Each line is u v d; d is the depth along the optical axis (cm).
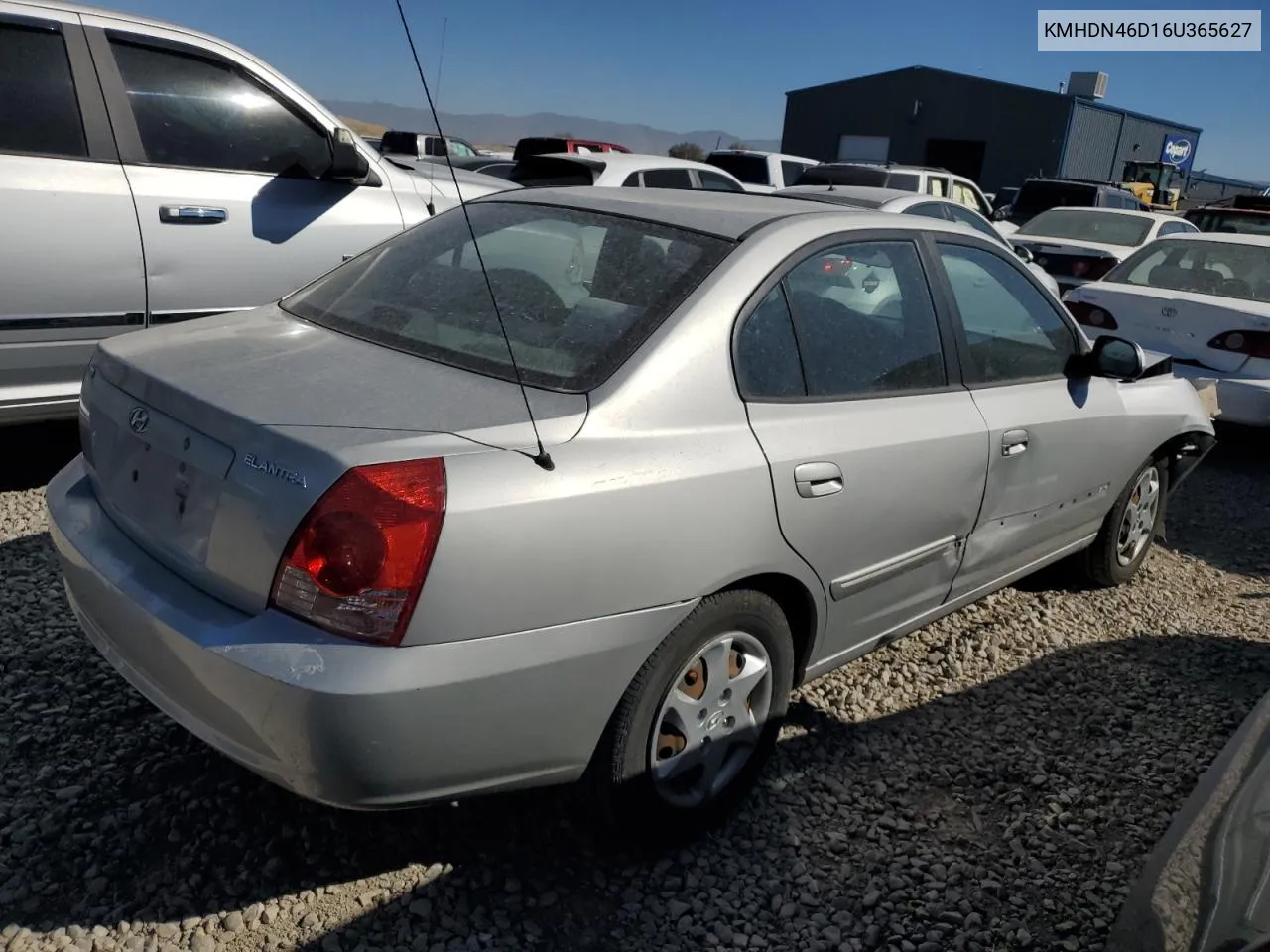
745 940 247
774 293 279
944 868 278
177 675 222
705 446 250
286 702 203
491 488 213
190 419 233
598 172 893
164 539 237
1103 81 3575
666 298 265
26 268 434
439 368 255
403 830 270
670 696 253
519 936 240
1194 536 566
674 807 264
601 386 244
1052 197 1714
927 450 307
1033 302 381
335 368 253
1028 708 362
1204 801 197
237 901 243
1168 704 371
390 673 204
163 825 264
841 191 985
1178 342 680
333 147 513
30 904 236
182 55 486
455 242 313
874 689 364
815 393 284
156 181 469
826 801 301
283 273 512
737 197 340
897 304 319
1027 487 361
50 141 446
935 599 343
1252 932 147
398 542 205
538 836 273
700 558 245
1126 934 178
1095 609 448
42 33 446
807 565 277
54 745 290
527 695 222
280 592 211
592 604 228
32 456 511
